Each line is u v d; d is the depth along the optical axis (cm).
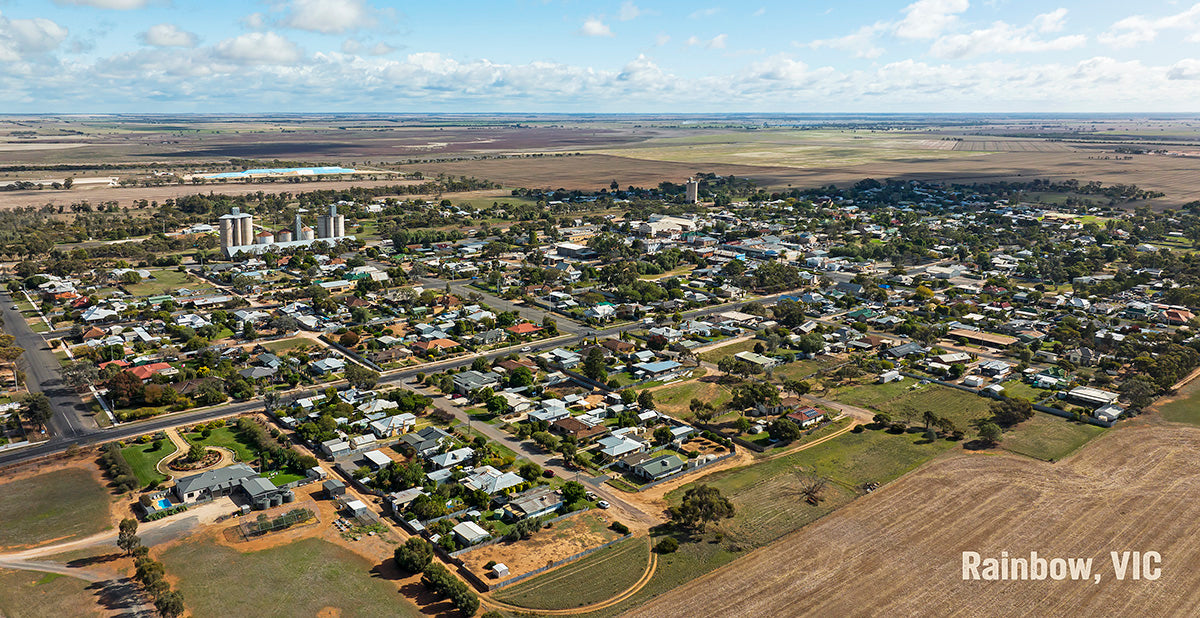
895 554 12375
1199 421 18125
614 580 11750
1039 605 10962
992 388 19938
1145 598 11100
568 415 18400
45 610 10788
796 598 11194
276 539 12838
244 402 19162
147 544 12581
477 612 10919
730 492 14738
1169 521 13312
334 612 10838
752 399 18725
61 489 14375
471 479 14812
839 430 17862
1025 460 16012
